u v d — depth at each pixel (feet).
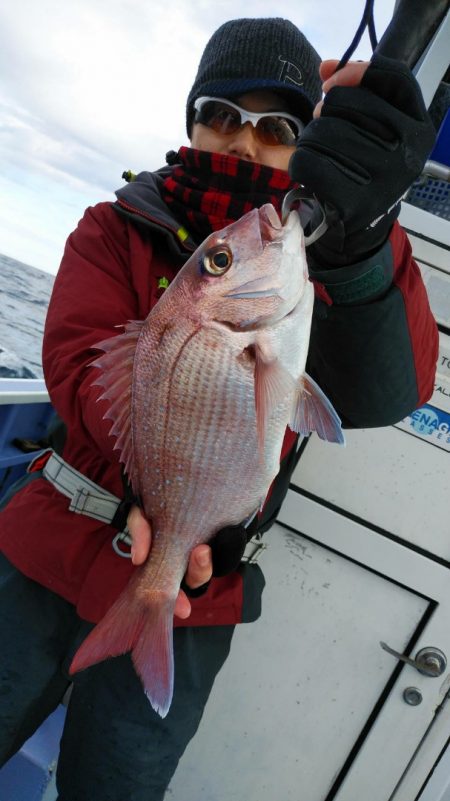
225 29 3.11
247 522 2.07
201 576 2.04
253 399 2.00
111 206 2.94
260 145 3.02
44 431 5.11
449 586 3.82
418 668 3.81
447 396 3.79
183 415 2.01
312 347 2.54
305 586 3.99
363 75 1.89
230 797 4.06
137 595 2.06
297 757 4.01
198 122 3.11
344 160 1.85
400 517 3.88
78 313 2.60
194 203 2.92
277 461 2.02
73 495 2.72
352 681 3.95
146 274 2.79
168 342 2.00
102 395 2.03
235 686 4.05
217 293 1.98
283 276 1.96
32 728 3.11
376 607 3.93
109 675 2.75
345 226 1.95
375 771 3.93
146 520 2.11
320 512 3.92
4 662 2.76
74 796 2.78
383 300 2.23
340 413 2.67
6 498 3.10
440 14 1.94
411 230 3.73
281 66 2.96
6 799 3.41
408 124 1.86
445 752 3.86
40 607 2.79
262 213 2.02
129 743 2.72
